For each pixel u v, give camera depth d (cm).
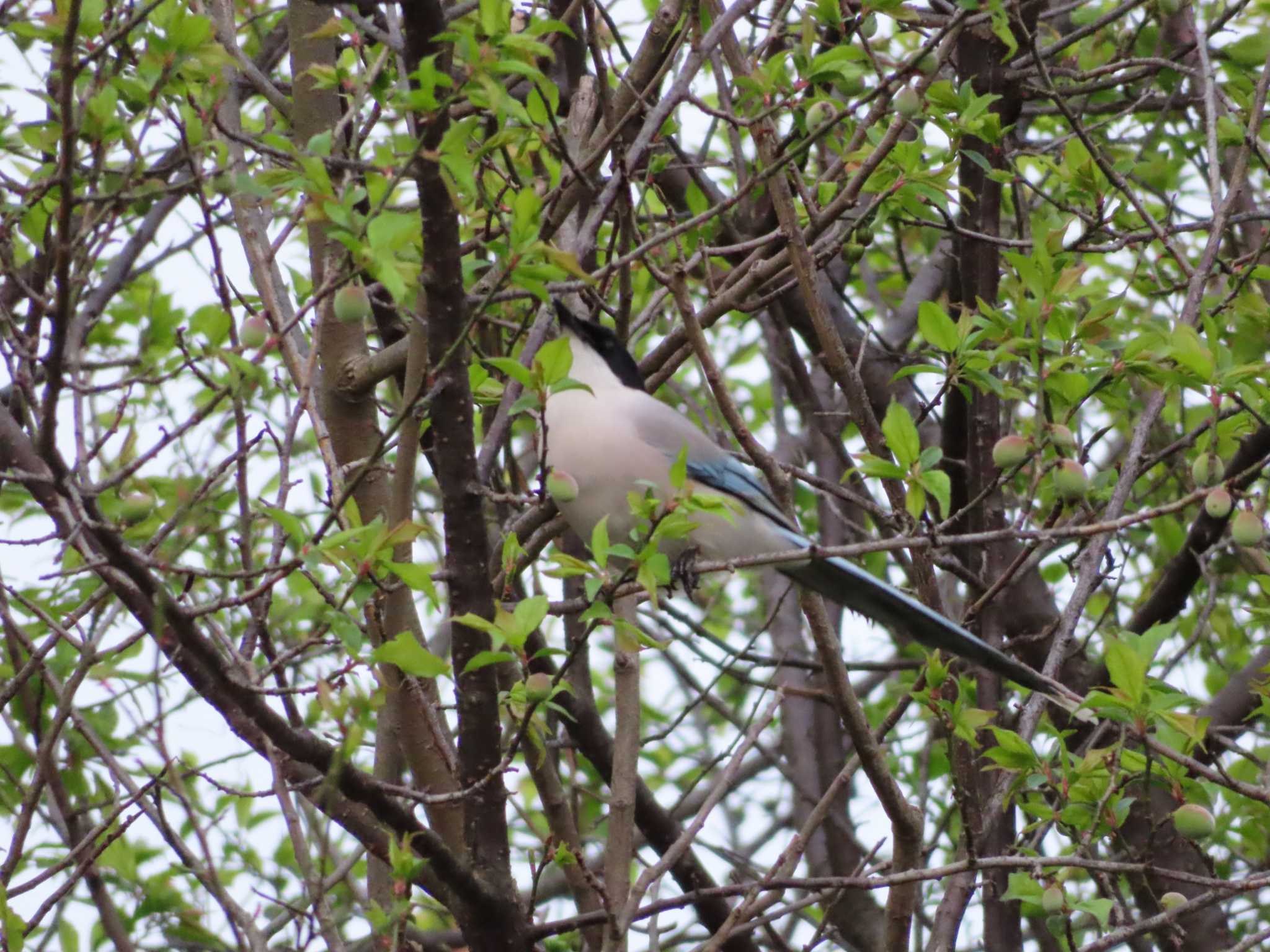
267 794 870
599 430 1064
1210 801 986
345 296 780
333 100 1146
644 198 1124
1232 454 1224
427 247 780
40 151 944
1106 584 1587
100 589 941
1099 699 836
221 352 753
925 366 962
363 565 739
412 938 1034
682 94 1000
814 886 898
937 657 892
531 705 802
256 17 1324
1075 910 871
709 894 916
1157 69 1368
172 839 922
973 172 1297
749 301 1277
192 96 838
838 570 993
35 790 888
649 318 1158
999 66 1306
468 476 816
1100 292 1244
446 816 1000
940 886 1415
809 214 1051
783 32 1145
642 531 769
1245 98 1238
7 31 852
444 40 773
